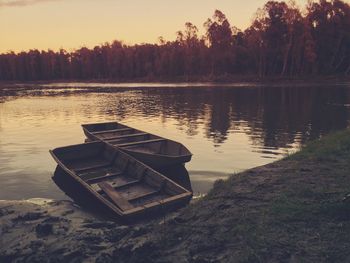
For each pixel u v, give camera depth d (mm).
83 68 137500
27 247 7250
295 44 91562
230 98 49625
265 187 7957
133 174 13000
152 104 44469
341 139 11750
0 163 16688
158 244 6070
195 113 34750
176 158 13602
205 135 23234
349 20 89938
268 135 22703
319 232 5523
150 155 13906
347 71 88688
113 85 99250
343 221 5754
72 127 28375
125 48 136750
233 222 6312
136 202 10484
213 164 15789
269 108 37375
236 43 107125
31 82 136750
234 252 5348
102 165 14438
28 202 10938
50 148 20328
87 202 10953
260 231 5766
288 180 8242
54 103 48781
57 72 143500
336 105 38156
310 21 93312
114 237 7082
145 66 121375
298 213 6207
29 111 39781
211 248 5625
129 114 35375
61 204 10695
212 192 8484
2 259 6863
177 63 116375
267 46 93812
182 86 82500
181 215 7371
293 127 25500
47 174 14586
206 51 110188
